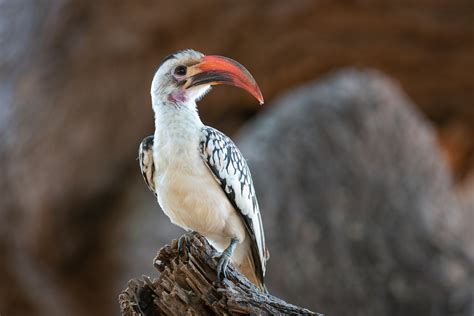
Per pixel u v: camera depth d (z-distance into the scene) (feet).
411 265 51.39
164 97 21.53
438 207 53.78
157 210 57.26
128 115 59.52
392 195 52.29
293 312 19.01
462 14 58.49
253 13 57.57
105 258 59.00
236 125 63.67
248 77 21.76
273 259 48.34
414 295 50.49
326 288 48.96
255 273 23.06
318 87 54.60
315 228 49.73
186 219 21.35
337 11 57.67
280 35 58.65
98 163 59.72
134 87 59.11
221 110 63.21
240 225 21.72
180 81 21.65
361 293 49.85
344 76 55.42
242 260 22.81
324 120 52.08
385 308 50.26
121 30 57.98
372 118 52.90
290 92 59.47
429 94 63.77
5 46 60.95
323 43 59.47
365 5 57.72
